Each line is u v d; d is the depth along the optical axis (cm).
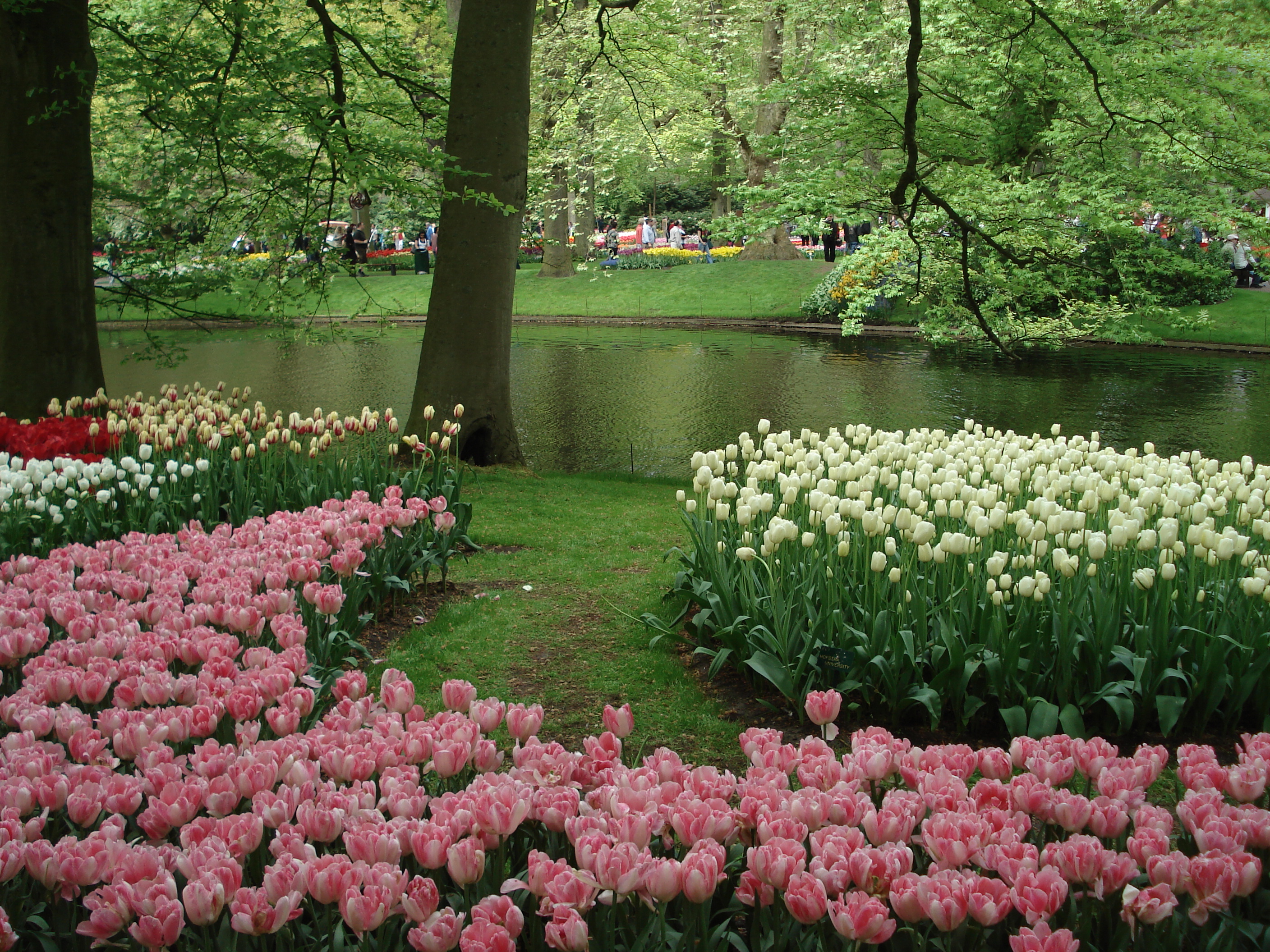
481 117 1091
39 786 237
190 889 192
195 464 671
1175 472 596
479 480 1097
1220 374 2169
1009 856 209
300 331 1464
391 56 1306
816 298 3164
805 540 490
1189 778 254
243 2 998
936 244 1374
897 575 466
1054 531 467
